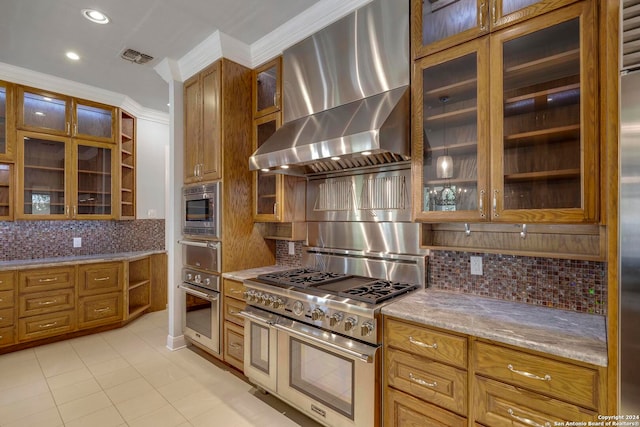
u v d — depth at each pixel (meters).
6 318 3.10
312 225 2.83
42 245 3.76
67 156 3.66
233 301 2.71
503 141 1.60
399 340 1.68
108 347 3.29
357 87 2.24
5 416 2.15
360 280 2.38
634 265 1.06
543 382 1.26
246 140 3.02
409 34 2.01
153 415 2.18
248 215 3.03
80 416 2.16
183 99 3.29
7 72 3.23
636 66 1.04
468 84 1.75
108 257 3.81
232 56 2.89
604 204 1.35
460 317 1.57
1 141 3.28
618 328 1.09
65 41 2.79
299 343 2.11
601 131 1.36
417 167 1.90
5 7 2.31
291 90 2.66
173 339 3.24
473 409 1.44
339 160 2.40
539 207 1.55
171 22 2.54
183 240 3.24
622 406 1.08
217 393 2.46
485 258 1.95
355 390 1.80
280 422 2.12
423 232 2.05
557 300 1.71
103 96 3.88
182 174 3.31
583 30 1.38
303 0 2.30
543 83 1.56
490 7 1.63
